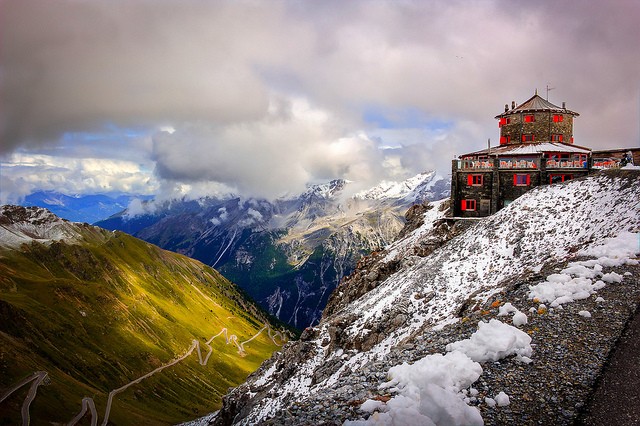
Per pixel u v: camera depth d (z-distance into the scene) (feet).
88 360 654.12
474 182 314.76
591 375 79.71
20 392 485.56
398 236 423.64
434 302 214.28
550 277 125.08
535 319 103.86
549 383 79.36
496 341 89.66
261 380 290.15
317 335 275.18
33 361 558.15
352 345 225.15
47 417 465.47
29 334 622.13
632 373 78.13
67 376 581.53
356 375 97.50
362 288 337.11
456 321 127.13
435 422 69.15
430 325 192.13
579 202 222.28
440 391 71.92
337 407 79.97
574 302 108.88
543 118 374.02
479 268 220.23
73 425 476.54
